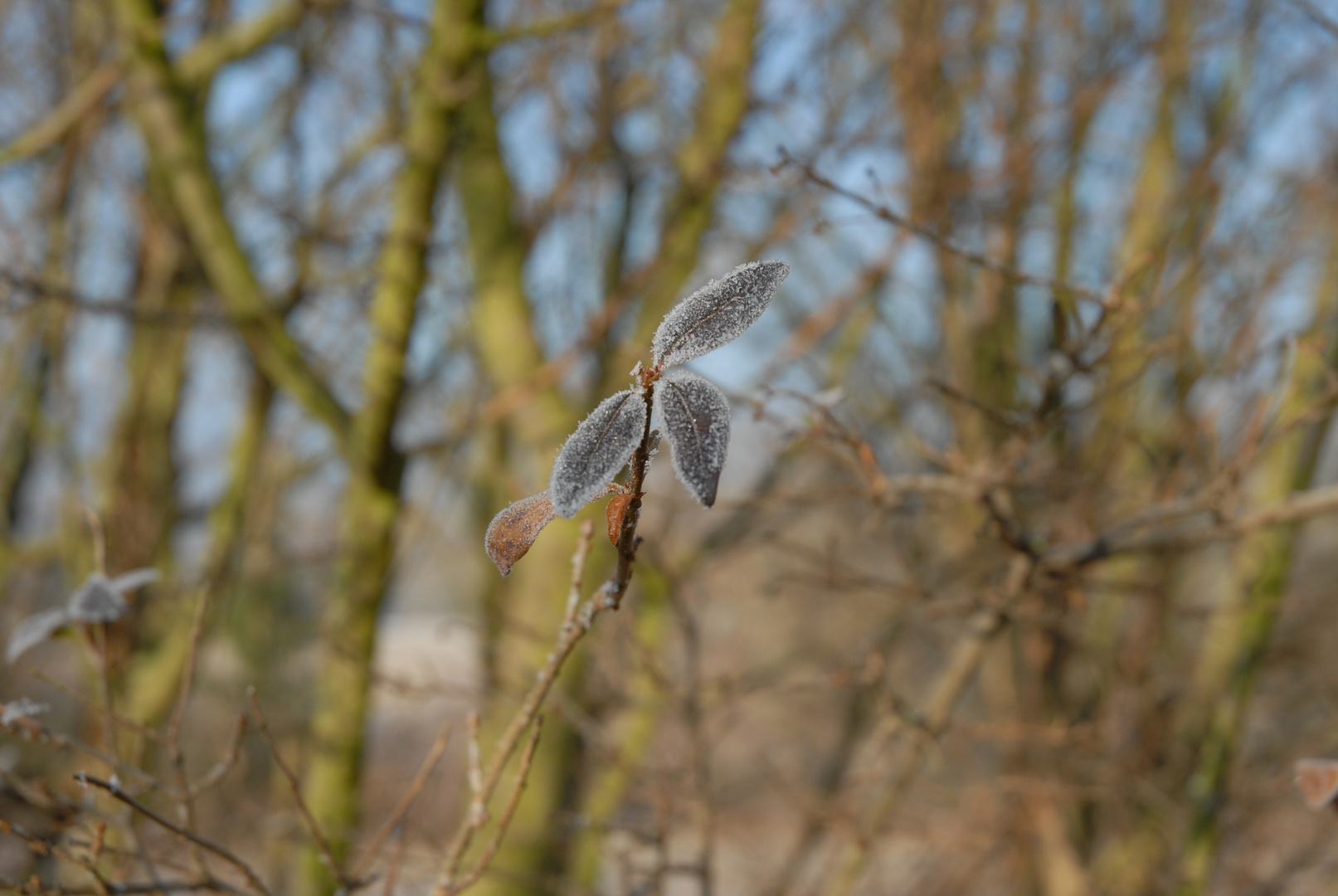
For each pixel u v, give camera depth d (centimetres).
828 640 452
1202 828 357
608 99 389
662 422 72
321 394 336
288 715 506
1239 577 365
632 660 335
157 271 462
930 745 263
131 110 370
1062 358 209
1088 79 389
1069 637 360
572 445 75
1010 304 355
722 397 73
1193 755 408
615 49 412
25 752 292
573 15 316
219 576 432
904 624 427
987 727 272
